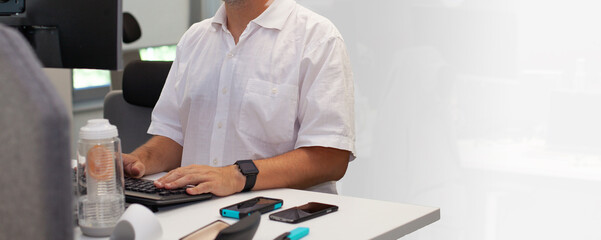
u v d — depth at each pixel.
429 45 2.54
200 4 3.31
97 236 0.89
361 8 2.66
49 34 1.26
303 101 1.56
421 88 2.58
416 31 2.56
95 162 0.89
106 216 0.90
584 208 2.31
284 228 0.96
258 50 1.61
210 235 0.86
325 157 1.46
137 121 2.15
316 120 1.49
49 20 1.26
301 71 1.57
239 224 0.79
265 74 1.59
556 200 2.36
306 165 1.41
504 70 2.41
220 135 1.63
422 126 2.59
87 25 1.23
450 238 2.58
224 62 1.65
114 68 1.22
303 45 1.59
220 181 1.19
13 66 0.34
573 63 2.28
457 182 2.55
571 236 2.34
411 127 2.62
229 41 1.67
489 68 2.44
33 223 0.34
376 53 2.65
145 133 2.13
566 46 2.29
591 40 2.24
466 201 2.54
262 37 1.62
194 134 1.70
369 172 2.72
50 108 0.33
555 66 2.31
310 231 0.95
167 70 2.07
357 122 2.72
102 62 1.23
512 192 2.44
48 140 0.33
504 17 2.39
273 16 1.62
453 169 2.55
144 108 2.14
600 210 2.28
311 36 1.59
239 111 1.60
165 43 3.34
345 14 2.69
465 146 2.52
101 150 0.89
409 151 2.63
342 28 2.71
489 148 2.47
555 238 2.37
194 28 1.80
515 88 2.40
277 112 1.56
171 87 1.79
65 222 0.34
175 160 1.72
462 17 2.47
